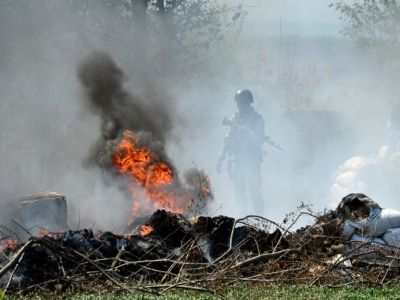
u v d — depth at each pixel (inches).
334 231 776.9
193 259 724.7
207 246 739.4
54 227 842.2
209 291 638.5
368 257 743.1
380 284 685.3
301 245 730.8
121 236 719.1
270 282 674.2
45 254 671.1
